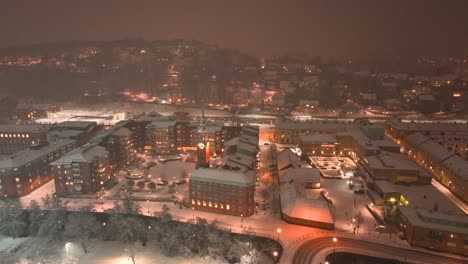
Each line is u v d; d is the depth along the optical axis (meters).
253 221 157.88
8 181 179.88
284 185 181.12
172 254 139.75
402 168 182.00
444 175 191.75
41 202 177.00
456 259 129.88
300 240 142.62
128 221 149.75
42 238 153.38
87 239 151.00
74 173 182.75
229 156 195.38
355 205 170.38
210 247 137.75
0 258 138.50
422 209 145.50
